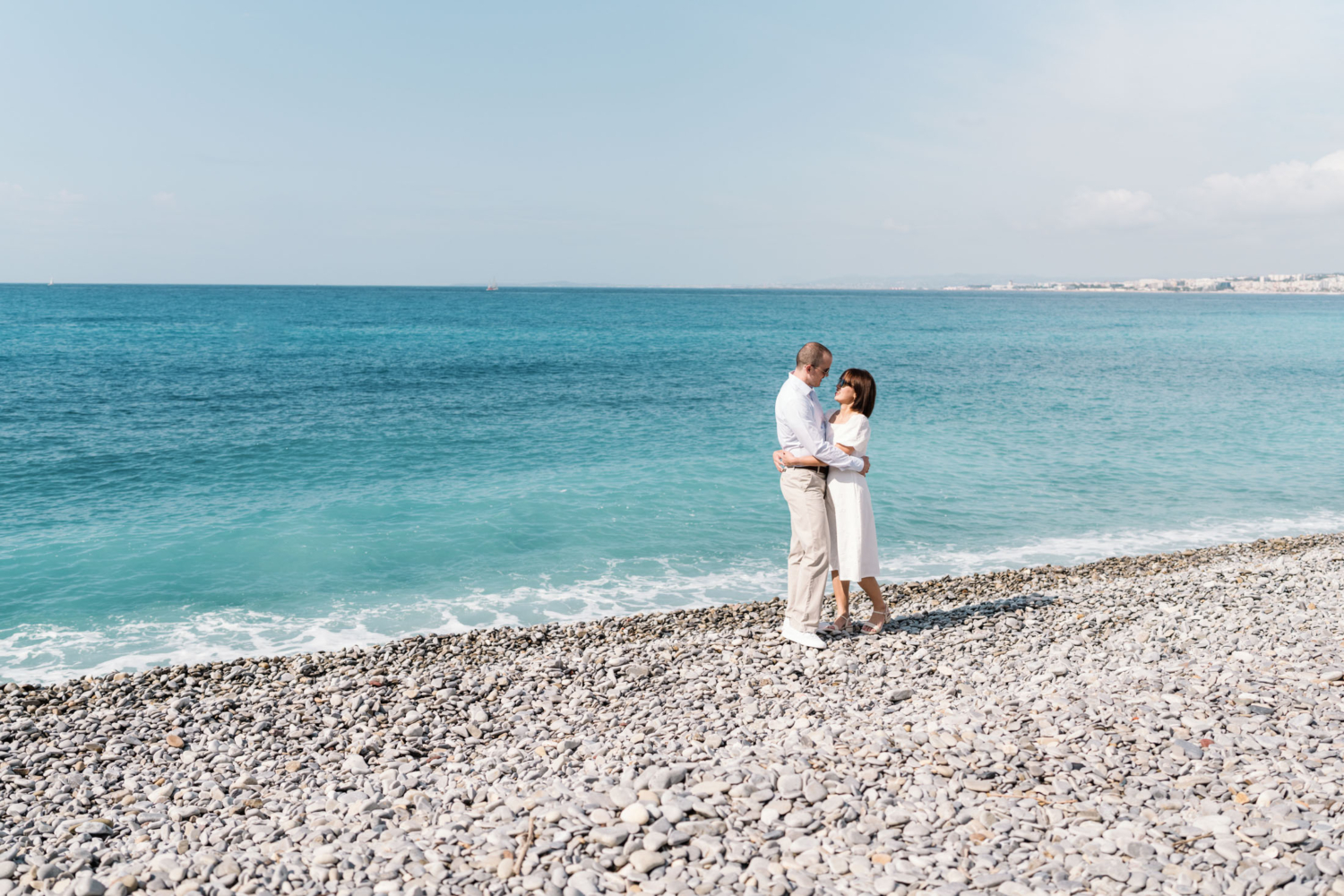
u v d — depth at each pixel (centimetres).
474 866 376
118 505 1474
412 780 505
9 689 748
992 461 1923
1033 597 945
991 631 789
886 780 450
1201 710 511
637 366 4175
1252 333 7762
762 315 11438
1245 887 325
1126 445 2122
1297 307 17638
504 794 467
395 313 10950
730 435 2219
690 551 1279
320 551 1246
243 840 432
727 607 1010
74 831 454
